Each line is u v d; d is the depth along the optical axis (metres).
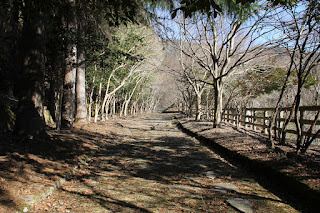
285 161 5.72
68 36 9.33
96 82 19.16
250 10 10.04
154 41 20.36
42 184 4.48
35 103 7.40
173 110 71.56
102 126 16.50
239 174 6.00
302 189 4.31
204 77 22.17
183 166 6.79
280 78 13.17
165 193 4.59
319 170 4.88
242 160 6.91
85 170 6.14
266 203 4.12
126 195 4.45
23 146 6.38
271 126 7.27
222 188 4.92
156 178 5.59
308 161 5.53
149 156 8.10
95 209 3.80
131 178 5.55
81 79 14.75
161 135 14.47
